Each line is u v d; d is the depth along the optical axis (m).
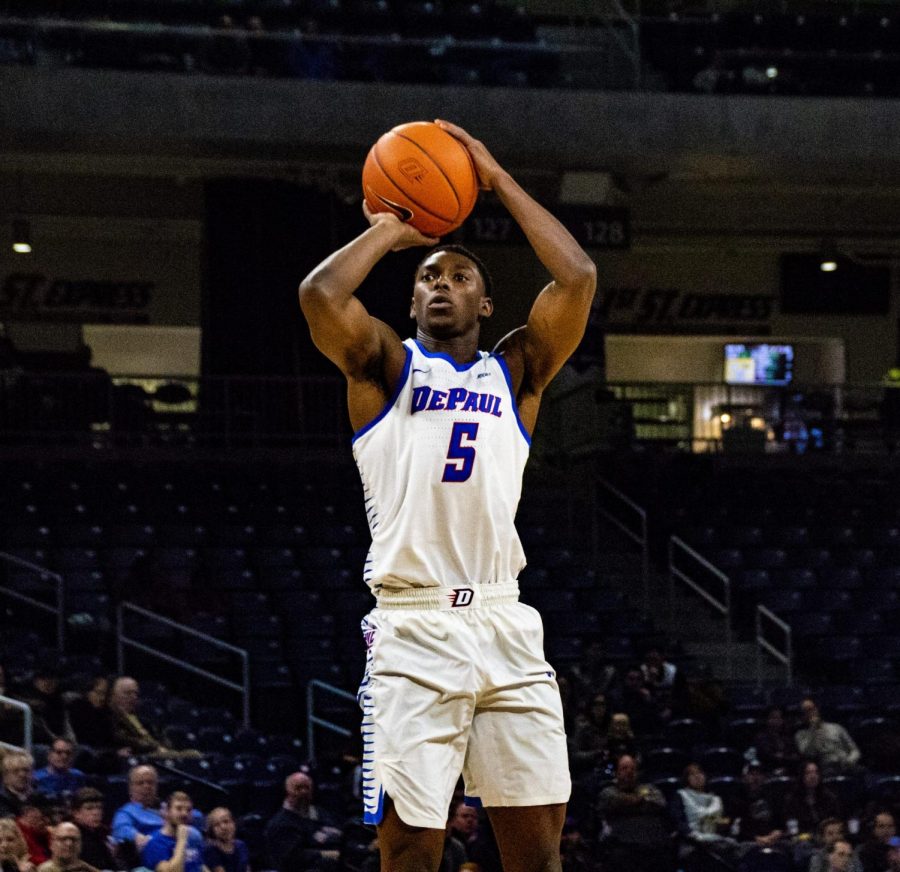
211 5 21.38
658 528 21.83
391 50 21.78
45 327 28.25
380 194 4.19
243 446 23.86
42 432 22.05
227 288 24.66
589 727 14.47
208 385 24.12
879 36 23.25
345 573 18.89
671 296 31.00
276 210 24.72
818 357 31.91
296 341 24.64
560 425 24.44
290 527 19.94
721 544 21.17
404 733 3.94
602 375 24.45
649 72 22.62
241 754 14.66
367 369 4.11
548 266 4.23
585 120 21.95
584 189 23.36
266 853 11.75
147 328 28.75
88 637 16.94
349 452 23.55
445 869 10.66
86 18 21.03
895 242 31.23
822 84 23.02
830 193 27.05
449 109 21.59
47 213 27.03
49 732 12.87
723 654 19.20
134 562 17.80
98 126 20.73
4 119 20.45
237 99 21.08
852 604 19.81
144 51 21.06
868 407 27.42
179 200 27.48
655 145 22.17
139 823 10.75
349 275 4.02
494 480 4.06
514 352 4.28
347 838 11.71
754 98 22.47
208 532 19.47
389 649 4.02
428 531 4.02
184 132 20.94
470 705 3.98
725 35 22.83
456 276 4.21
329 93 21.28
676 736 15.66
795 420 25.66
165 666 16.83
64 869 9.40
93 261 28.50
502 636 4.05
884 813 12.64
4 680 13.34
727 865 12.55
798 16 23.05
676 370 31.44
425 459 4.02
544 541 20.88
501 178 4.28
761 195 27.53
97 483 20.61
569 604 19.09
